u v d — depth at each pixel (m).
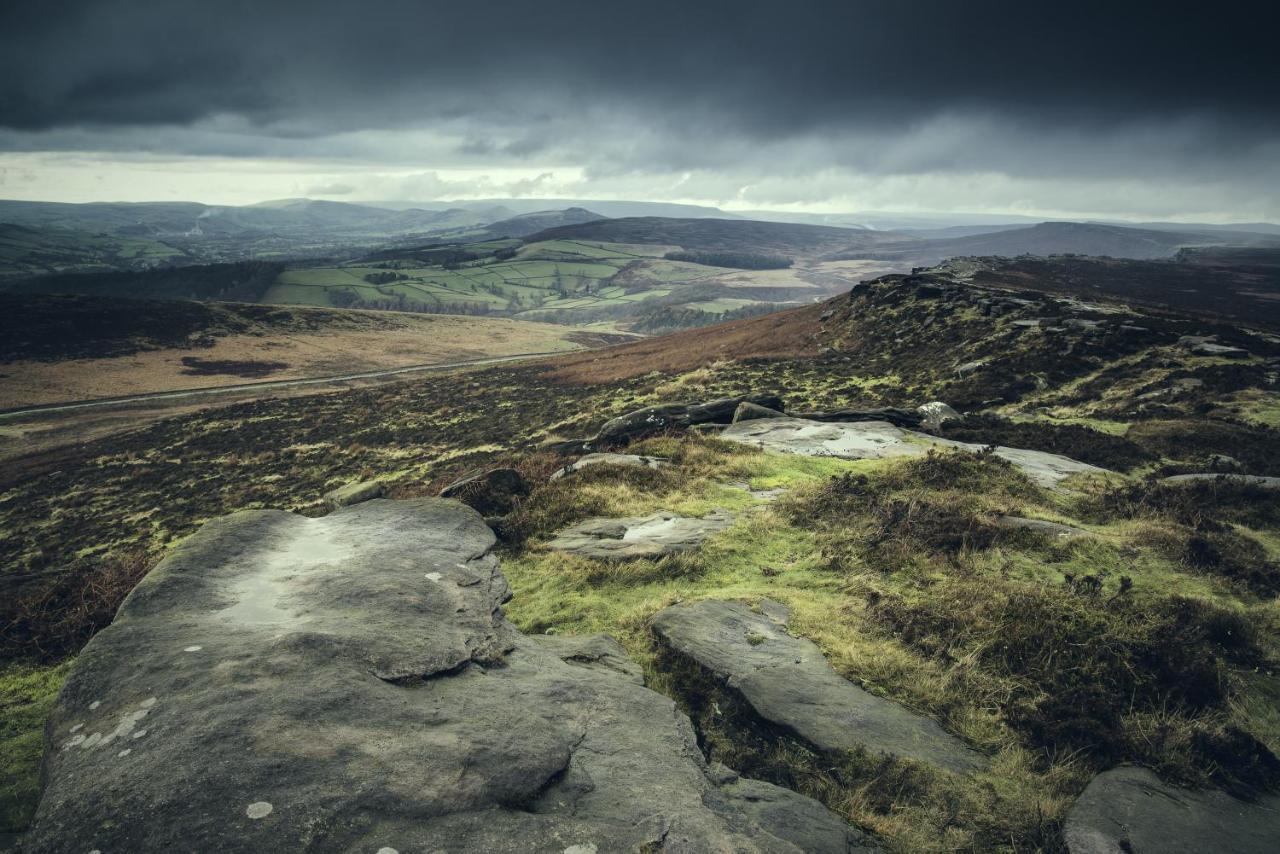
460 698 4.94
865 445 17.98
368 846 3.35
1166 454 18.34
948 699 6.59
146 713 4.26
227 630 5.42
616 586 9.81
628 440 20.48
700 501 13.20
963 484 13.38
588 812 4.05
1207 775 5.48
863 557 10.29
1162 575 9.46
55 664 7.97
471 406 63.25
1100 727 6.03
